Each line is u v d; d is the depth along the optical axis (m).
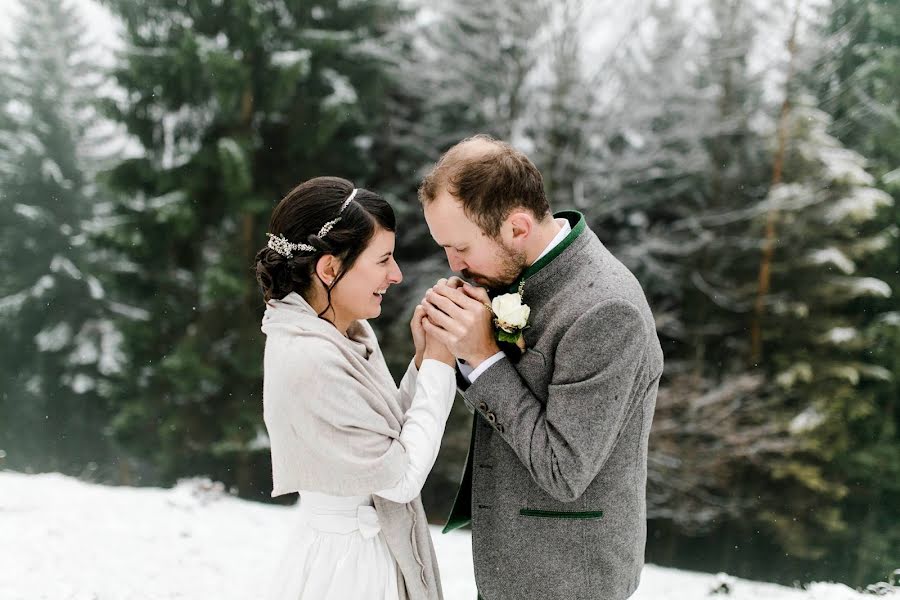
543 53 10.59
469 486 1.83
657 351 1.62
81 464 18.20
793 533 10.73
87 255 19.00
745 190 11.96
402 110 12.93
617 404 1.44
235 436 11.70
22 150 19.88
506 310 1.51
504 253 1.59
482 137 1.63
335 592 1.67
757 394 11.13
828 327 11.47
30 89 20.69
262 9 11.57
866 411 11.17
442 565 4.67
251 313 11.89
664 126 11.97
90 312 19.05
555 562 1.59
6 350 18.70
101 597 3.49
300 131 12.14
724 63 11.17
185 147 11.97
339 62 12.47
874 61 12.17
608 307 1.44
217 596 3.69
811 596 3.94
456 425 11.24
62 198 20.12
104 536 4.48
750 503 10.84
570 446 1.42
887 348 11.55
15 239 19.38
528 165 1.58
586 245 1.61
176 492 5.73
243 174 11.16
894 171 11.98
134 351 12.65
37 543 4.19
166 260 12.40
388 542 1.73
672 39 10.45
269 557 4.43
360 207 1.68
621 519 1.60
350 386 1.57
